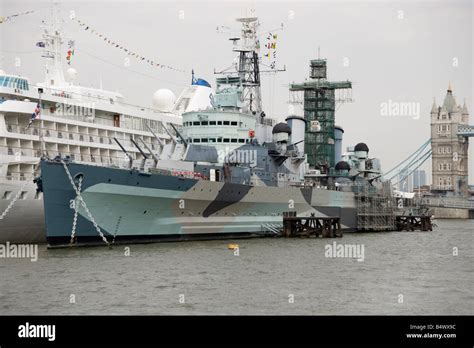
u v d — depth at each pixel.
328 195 100.50
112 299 41.03
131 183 65.00
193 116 85.75
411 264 61.16
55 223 60.56
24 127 73.88
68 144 78.62
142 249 64.44
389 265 59.78
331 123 136.25
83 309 38.50
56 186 59.94
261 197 83.06
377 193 118.31
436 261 64.25
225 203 77.25
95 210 62.97
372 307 40.34
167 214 70.38
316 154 135.50
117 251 61.88
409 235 108.00
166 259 57.72
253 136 87.44
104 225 64.12
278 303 40.75
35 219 69.44
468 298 43.78
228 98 87.62
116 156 86.19
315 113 135.88
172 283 46.34
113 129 86.69
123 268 52.06
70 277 47.78
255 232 84.25
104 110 86.38
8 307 38.91
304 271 53.75
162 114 98.12
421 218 127.31
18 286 44.53
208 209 75.44
